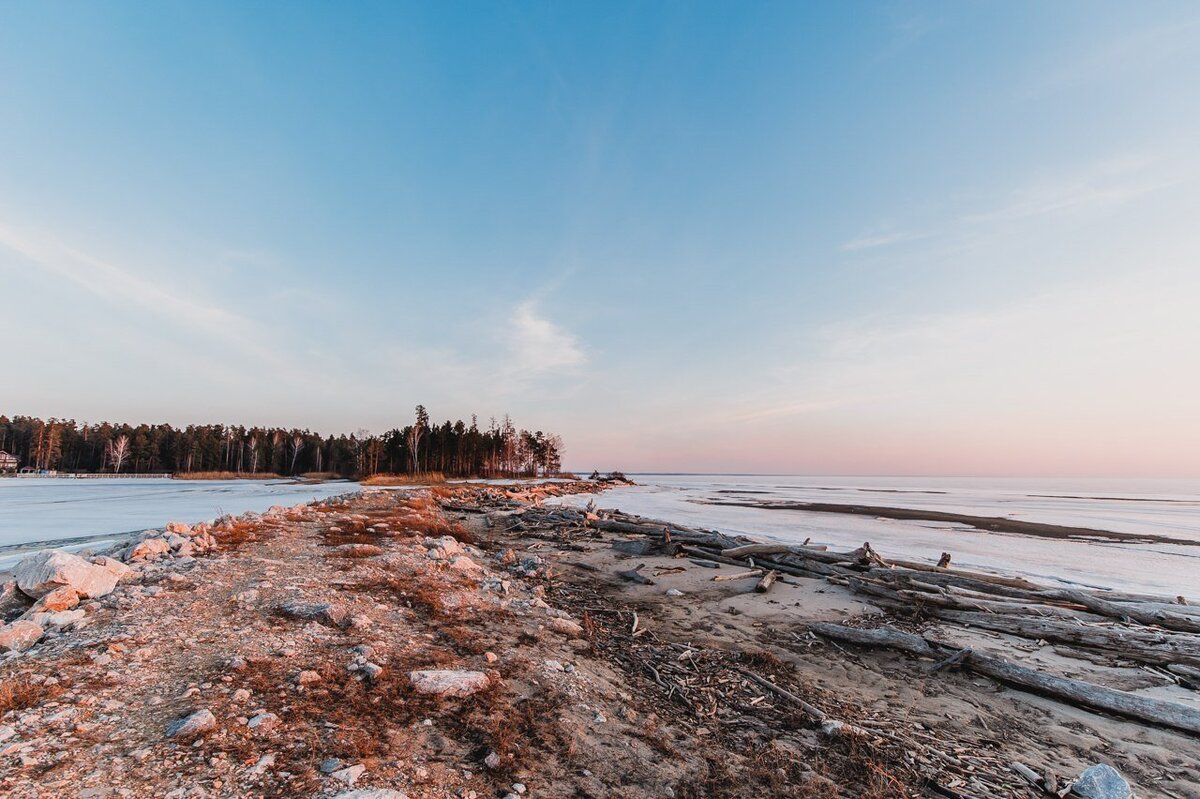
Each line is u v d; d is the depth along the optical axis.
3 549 16.48
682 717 6.71
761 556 17.78
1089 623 11.28
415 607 9.44
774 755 5.86
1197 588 16.22
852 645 10.16
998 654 9.88
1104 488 141.88
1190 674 8.77
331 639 7.25
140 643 6.56
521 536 24.39
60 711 4.79
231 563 11.36
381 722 5.29
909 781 5.53
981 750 6.31
